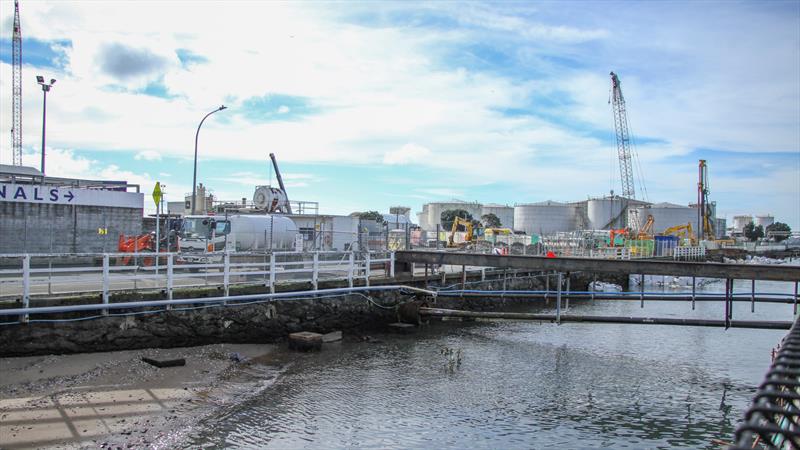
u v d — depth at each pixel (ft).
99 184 98.12
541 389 51.03
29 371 44.06
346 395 46.65
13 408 37.47
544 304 116.88
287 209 122.21
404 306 77.97
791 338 17.08
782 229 585.22
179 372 48.29
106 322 50.37
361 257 92.53
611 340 74.28
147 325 52.85
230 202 131.13
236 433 36.99
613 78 376.07
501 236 196.65
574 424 42.60
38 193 81.61
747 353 67.10
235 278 76.33
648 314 99.91
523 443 38.63
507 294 75.92
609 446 38.75
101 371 46.21
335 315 70.59
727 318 60.29
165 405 40.55
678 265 62.49
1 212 78.54
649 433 41.29
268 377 50.21
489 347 67.72
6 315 45.42
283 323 64.23
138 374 46.55
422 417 42.60
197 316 56.44
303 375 51.55
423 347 66.13
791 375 13.52
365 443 37.09
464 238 186.09
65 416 36.86
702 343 73.05
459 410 44.57
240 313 59.98
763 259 307.37
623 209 369.09
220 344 58.44
